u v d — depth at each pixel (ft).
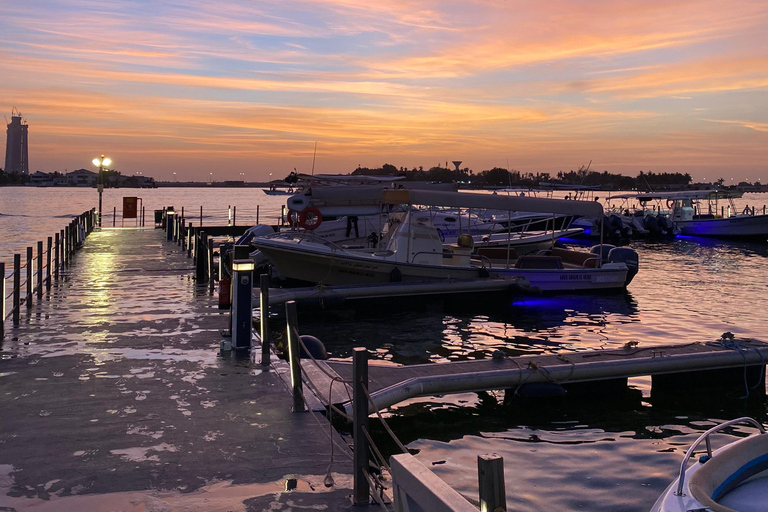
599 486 24.64
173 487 17.97
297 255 67.77
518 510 22.57
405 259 70.23
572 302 71.82
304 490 17.93
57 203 453.17
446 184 79.66
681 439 30.14
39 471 18.83
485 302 68.13
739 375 38.32
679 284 87.61
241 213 323.98
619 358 36.22
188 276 64.39
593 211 71.10
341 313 63.21
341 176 77.71
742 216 162.40
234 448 20.79
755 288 84.17
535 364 33.55
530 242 102.58
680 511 15.20
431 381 31.14
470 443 28.96
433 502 8.86
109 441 21.20
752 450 17.69
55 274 62.08
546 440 29.55
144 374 29.25
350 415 25.62
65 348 34.01
